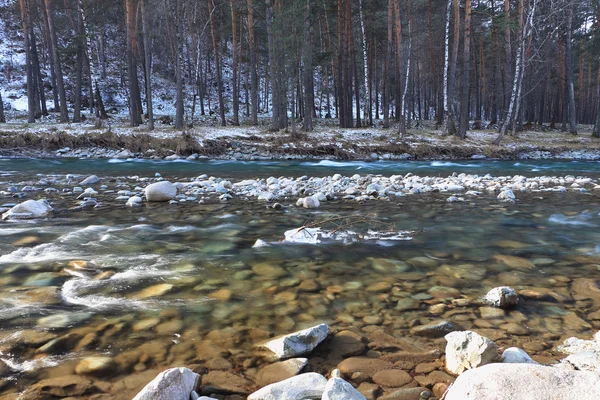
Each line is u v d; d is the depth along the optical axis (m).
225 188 8.98
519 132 28.17
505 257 4.32
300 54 23.88
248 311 2.92
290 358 2.26
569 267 3.99
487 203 7.75
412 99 37.78
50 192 8.55
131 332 2.55
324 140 21.25
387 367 2.20
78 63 25.31
